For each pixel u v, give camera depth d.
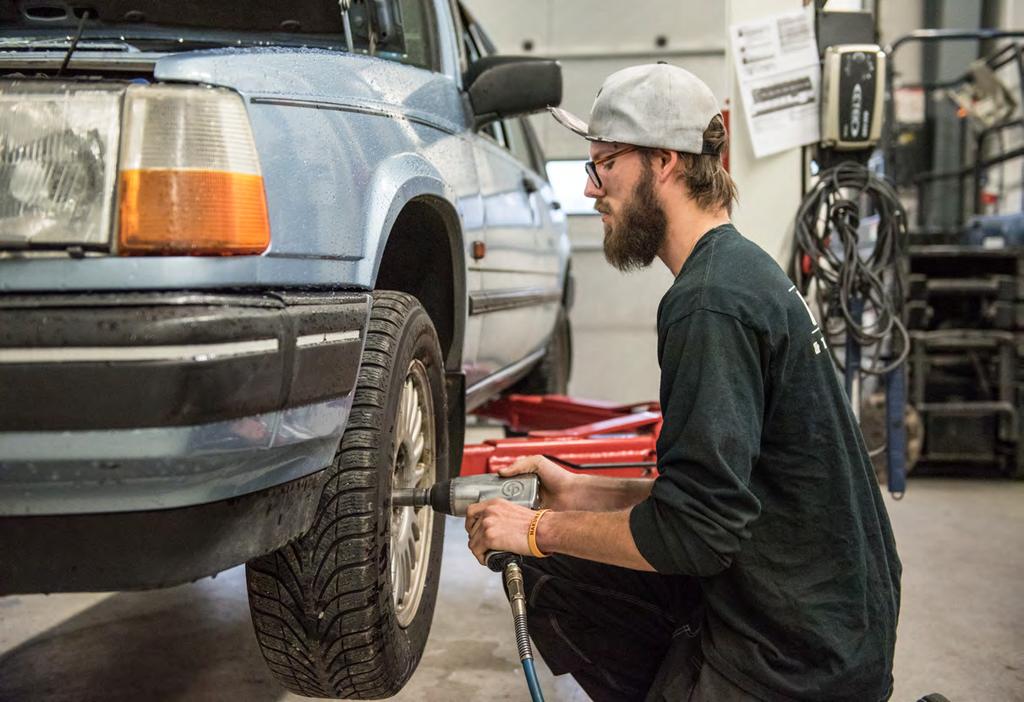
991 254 4.46
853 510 1.31
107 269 1.10
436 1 2.37
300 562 1.43
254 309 1.14
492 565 1.42
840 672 1.28
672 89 1.34
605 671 1.60
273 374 1.17
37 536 1.10
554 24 6.46
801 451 1.30
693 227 1.38
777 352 1.27
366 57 1.87
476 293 2.36
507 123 3.36
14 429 1.04
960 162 7.78
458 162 2.18
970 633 2.44
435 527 1.91
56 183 1.10
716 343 1.24
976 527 3.55
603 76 6.47
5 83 1.12
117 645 2.29
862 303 3.22
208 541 1.15
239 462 1.15
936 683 2.13
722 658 1.32
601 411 3.31
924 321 4.46
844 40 3.10
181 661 2.19
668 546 1.23
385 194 1.60
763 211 3.17
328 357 1.31
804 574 1.31
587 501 1.63
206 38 2.07
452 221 2.08
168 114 1.14
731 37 3.09
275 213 1.25
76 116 1.11
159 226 1.11
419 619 1.76
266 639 1.49
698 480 1.22
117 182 1.10
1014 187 7.28
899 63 7.88
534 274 3.21
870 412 4.27
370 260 1.51
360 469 1.45
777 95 3.09
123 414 1.04
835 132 3.03
